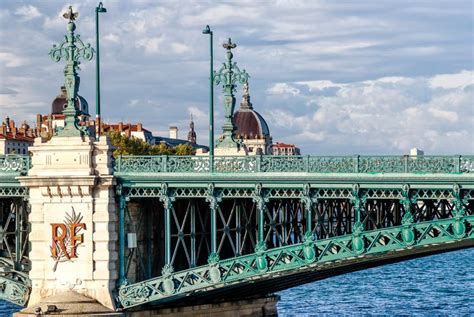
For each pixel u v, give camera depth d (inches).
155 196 3280.0
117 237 3316.9
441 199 3152.1
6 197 3447.3
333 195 3139.8
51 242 3312.0
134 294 3304.6
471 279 7032.5
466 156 3014.3
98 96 3447.3
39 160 3312.0
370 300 5580.7
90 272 3294.8
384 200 3444.9
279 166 3164.4
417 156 3046.3
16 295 3410.4
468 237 3026.6
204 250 3661.4
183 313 3572.8
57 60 3319.4
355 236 3115.2
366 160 3088.1
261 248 3213.6
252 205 3595.0
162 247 3558.1
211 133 3577.8
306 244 3159.5
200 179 3211.1
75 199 3297.2
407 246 3068.4
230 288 3494.1
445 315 4901.6
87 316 3248.0
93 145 3284.9
